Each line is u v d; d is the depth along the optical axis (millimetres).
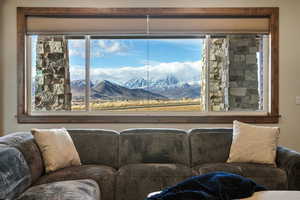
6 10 3725
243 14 3736
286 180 2502
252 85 3857
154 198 1742
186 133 3092
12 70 3754
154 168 2609
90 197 1880
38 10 3703
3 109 3768
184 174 2537
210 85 3859
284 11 3766
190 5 3727
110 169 2631
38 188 1986
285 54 3783
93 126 3762
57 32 3748
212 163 2822
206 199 1669
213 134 3023
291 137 3793
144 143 2949
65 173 2455
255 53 3844
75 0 3717
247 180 1922
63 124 3758
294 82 3795
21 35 3717
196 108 3879
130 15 3736
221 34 3789
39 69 3838
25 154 2314
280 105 3791
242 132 2904
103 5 3723
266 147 2771
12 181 1899
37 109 3842
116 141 2990
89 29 3752
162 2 3727
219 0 3729
